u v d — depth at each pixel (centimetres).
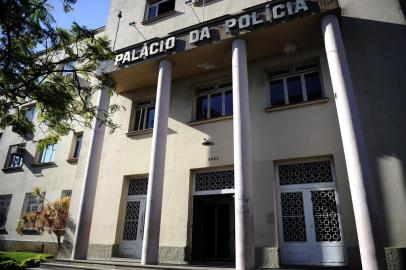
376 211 648
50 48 820
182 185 1014
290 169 902
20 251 1402
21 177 1625
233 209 1001
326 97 898
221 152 993
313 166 875
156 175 902
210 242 1002
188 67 1106
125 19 1424
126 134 1201
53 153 1575
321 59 962
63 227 1254
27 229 1434
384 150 778
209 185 1000
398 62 841
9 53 716
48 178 1516
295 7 885
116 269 804
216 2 1180
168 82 1028
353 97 755
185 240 939
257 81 1027
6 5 668
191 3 1244
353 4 961
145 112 1251
